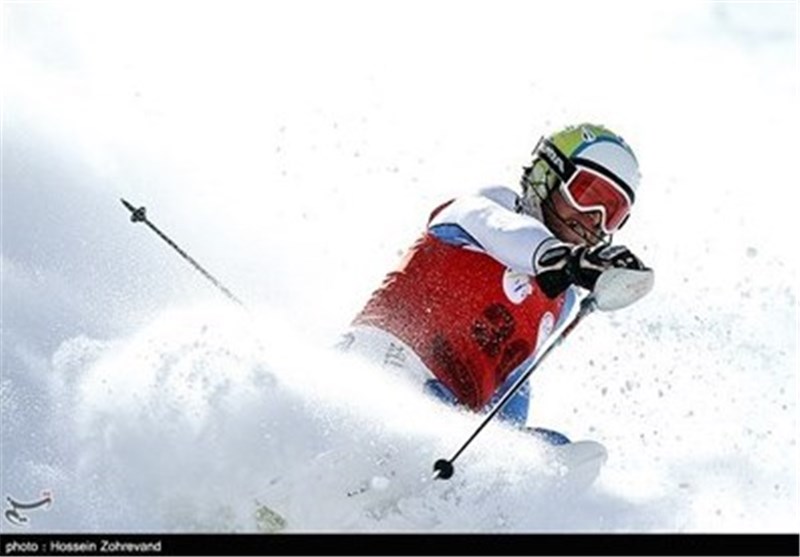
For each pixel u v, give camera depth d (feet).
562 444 82.23
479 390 82.23
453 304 82.69
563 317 86.48
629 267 77.77
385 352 81.97
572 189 84.12
